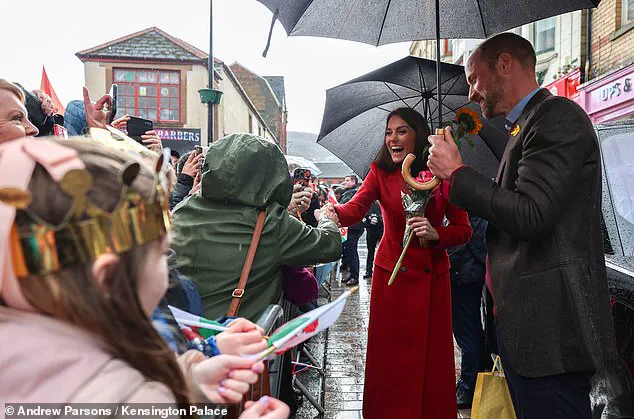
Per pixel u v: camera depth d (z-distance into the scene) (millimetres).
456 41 18344
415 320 2924
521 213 1854
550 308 1886
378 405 2977
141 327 811
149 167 862
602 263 1930
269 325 2064
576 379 1886
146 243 817
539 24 12719
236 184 2363
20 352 742
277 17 2562
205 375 1115
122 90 22672
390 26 3000
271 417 1007
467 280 3717
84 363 760
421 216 2852
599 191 1957
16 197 709
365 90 3781
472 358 3795
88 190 730
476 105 3715
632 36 9539
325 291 8398
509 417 2531
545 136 1891
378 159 3189
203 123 22688
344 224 3115
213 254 2277
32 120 3051
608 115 10367
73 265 736
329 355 5250
